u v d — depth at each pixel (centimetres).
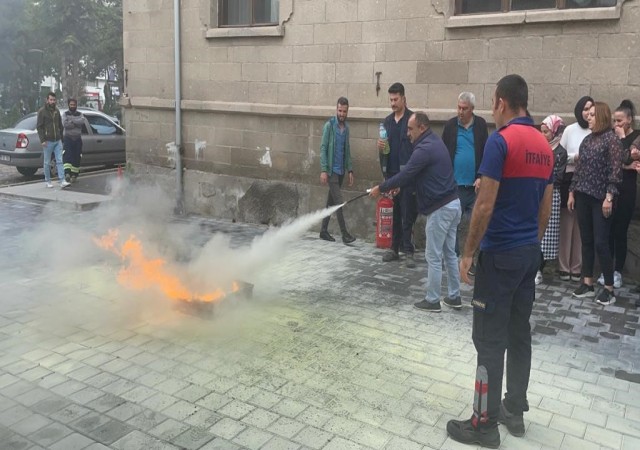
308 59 790
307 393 361
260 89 842
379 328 471
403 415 338
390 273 629
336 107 771
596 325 489
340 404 349
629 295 566
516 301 316
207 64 889
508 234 300
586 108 571
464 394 365
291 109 809
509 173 296
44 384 366
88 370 386
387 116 691
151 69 952
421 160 486
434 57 696
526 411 347
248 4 855
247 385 370
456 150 622
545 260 603
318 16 771
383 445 307
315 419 332
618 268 581
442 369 399
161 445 303
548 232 586
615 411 350
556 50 621
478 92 673
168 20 917
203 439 309
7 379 372
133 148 1002
